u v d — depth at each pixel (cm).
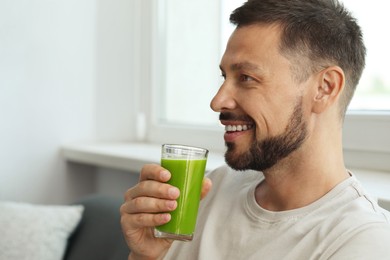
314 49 89
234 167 94
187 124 220
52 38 225
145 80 236
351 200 87
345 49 92
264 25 89
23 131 219
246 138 92
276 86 89
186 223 87
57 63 227
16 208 179
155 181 88
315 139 91
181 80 223
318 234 83
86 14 236
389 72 140
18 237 170
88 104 239
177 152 87
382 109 143
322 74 90
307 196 91
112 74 239
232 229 97
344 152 154
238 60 90
